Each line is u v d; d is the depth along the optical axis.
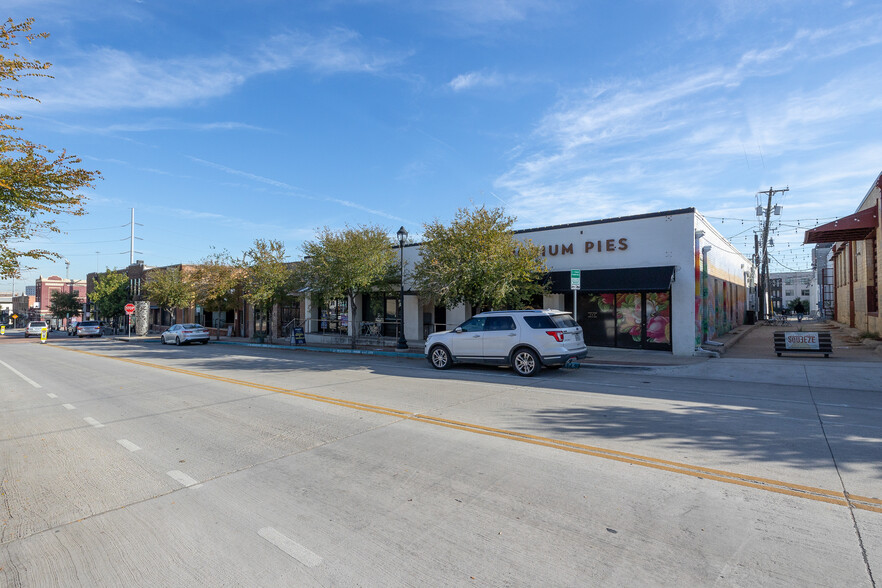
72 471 5.64
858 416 7.74
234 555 3.65
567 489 4.77
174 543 3.86
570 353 12.22
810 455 5.75
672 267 15.66
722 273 22.64
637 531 3.89
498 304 15.69
